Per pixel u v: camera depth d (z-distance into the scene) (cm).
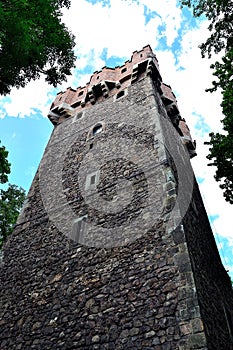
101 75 1482
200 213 965
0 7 557
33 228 884
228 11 892
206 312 529
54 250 764
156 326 490
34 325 621
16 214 1360
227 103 838
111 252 663
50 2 694
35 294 685
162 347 460
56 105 1512
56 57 797
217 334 534
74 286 645
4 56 653
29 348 584
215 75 916
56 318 606
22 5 597
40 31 671
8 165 864
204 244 816
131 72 1382
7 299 719
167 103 1380
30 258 788
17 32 600
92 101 1398
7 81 732
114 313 548
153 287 547
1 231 1262
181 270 543
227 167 887
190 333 454
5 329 652
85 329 554
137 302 541
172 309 498
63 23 768
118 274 609
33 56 709
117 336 512
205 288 604
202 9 907
